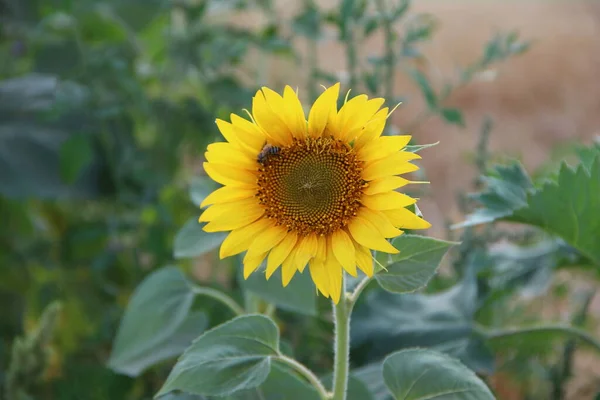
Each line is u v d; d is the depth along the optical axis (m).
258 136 0.72
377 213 0.70
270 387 0.79
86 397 1.06
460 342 0.93
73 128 1.19
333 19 1.10
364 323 0.95
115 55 1.22
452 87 1.10
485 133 1.09
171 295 0.87
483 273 1.01
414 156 0.69
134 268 1.19
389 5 1.10
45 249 1.24
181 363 0.72
